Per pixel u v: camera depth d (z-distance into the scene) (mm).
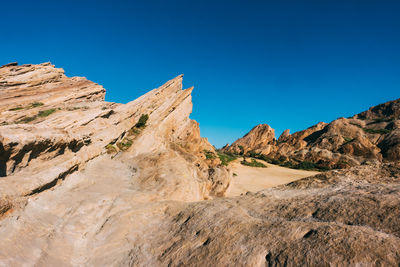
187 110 64375
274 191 11109
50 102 35562
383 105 117062
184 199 16797
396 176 8859
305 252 5531
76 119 26719
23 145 11477
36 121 27734
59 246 9133
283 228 6992
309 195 9312
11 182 10586
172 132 56156
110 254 9008
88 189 15344
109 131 30125
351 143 80812
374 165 10461
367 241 5109
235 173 55906
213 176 28906
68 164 15555
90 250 9398
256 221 8164
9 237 8188
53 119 25688
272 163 83188
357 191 8250
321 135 101375
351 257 4871
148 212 12016
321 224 6543
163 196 15930
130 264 8109
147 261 7949
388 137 81500
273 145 106250
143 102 46312
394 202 6434
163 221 11047
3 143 10094
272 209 9008
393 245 4762
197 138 64000
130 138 36969
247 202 10422
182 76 63750
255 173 60125
